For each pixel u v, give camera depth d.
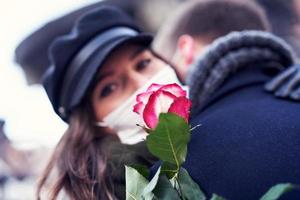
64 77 0.95
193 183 0.70
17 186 1.60
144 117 0.68
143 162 0.85
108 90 0.93
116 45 0.93
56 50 0.96
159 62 0.95
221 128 0.78
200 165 0.75
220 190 0.73
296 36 1.53
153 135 0.66
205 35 1.05
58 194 0.85
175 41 1.08
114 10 1.00
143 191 0.69
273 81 0.88
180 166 0.70
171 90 0.70
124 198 0.82
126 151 0.86
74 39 0.95
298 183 0.71
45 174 0.89
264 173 0.72
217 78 0.90
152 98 0.68
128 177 0.72
